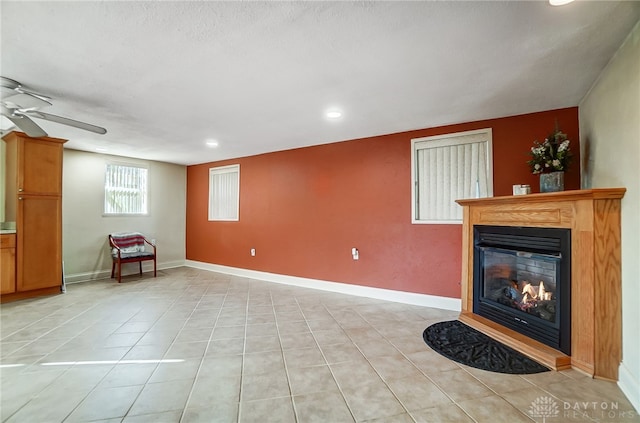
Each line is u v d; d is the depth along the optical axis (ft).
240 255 18.34
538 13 5.25
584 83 8.08
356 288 13.97
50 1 4.85
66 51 6.43
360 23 5.52
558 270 7.50
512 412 5.59
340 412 5.62
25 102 8.52
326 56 6.70
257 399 6.01
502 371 7.02
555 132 8.79
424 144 12.31
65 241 16.03
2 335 9.19
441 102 9.43
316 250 15.24
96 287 15.30
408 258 12.62
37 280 13.30
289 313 11.33
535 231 8.09
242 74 7.54
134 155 17.95
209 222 20.11
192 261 21.15
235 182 18.74
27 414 5.55
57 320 10.50
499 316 9.17
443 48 6.38
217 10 5.14
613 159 6.91
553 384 6.48
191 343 8.68
